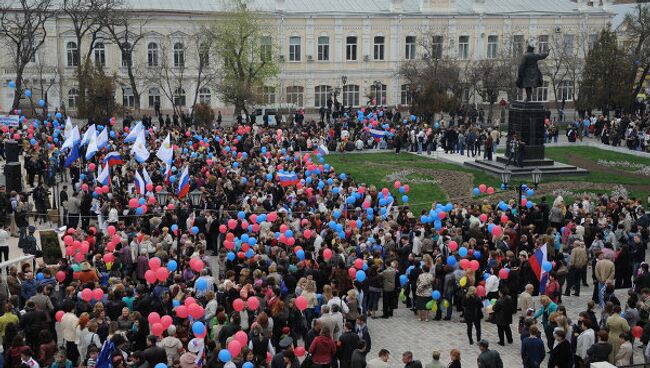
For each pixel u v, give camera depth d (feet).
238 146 172.55
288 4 287.69
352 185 132.57
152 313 68.95
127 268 91.81
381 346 81.97
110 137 174.91
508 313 81.10
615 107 263.90
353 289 79.41
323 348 67.05
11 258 107.76
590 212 120.16
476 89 268.62
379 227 102.89
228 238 97.91
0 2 251.60
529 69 166.40
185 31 269.85
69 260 93.76
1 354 64.28
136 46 267.39
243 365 61.46
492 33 300.40
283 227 97.40
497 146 210.18
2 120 180.45
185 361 62.85
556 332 68.23
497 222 107.86
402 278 89.97
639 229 106.93
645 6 287.89
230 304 76.79
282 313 75.05
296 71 287.28
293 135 195.62
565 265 97.76
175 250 93.25
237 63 244.63
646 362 69.67
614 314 71.56
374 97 295.48
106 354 62.59
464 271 89.15
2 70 256.52
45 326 70.03
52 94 260.83
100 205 117.50
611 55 254.68
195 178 130.11
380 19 289.53
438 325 88.38
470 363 77.36
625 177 167.94
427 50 278.05
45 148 152.76
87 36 262.06
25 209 116.16
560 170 166.71
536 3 309.42
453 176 168.45
